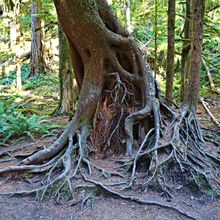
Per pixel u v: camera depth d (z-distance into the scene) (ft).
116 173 19.27
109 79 22.36
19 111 37.60
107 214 16.22
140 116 21.68
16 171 19.85
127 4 47.24
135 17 49.96
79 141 20.90
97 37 20.90
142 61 22.85
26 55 65.36
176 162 19.17
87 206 16.89
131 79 22.56
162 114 23.29
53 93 50.24
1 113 32.35
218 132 26.91
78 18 19.90
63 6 19.67
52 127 30.04
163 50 50.37
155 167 18.76
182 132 21.80
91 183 18.12
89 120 21.97
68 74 35.47
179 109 24.23
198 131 23.17
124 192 17.85
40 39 61.57
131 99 22.72
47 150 20.94
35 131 29.19
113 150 21.59
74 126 21.65
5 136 28.07
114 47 21.88
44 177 19.26
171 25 28.63
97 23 20.44
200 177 18.79
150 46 51.90
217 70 50.57
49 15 46.44
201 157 20.77
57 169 19.72
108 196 17.57
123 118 22.06
